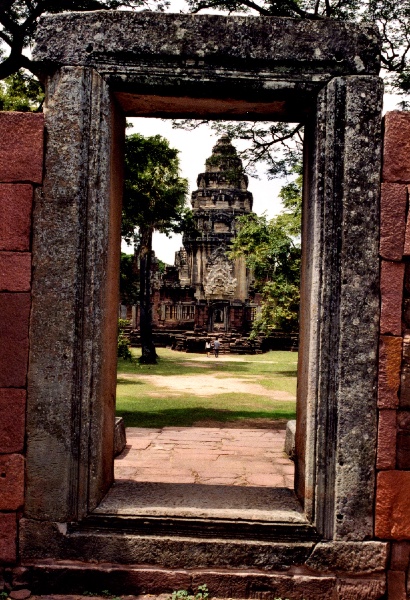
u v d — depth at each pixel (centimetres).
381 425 387
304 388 420
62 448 392
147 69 402
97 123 399
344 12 950
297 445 448
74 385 394
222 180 5006
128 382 1670
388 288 390
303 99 414
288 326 2158
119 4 871
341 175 393
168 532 393
